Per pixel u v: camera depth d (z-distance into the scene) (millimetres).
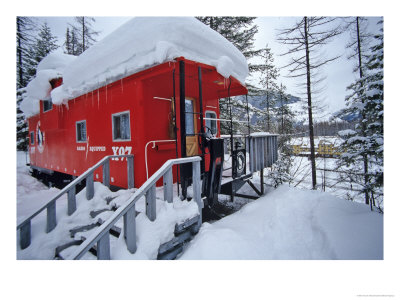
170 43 3006
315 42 9961
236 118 13000
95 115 4996
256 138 5617
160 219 2490
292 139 11969
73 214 3396
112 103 4492
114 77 4000
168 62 3156
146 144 3826
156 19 3160
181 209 2803
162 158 4195
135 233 2240
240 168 4629
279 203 3898
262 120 15555
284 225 3186
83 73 4578
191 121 4832
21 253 2756
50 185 8508
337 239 2652
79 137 5789
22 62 16031
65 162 6473
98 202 3637
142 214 2559
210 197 3615
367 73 5328
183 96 3152
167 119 4340
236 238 2670
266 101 15148
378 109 4324
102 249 2086
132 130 4047
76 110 5742
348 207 3748
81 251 1790
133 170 4016
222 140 3703
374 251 2391
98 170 4953
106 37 4059
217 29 11805
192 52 3352
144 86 3926
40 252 2734
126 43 3520
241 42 12367
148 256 2225
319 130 15164
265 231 3006
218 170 3734
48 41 17719
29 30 16406
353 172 6949
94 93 4934
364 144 4555
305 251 2658
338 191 9086
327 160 12648
